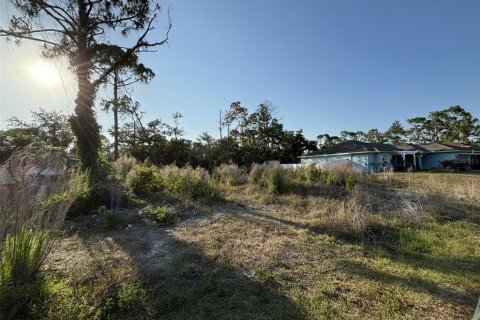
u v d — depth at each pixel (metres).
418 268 3.59
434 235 4.90
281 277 3.27
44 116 24.55
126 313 2.54
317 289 3.01
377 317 2.53
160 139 24.08
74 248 4.09
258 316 2.52
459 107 42.09
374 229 5.09
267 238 4.62
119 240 4.48
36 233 3.06
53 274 3.09
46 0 9.87
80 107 9.80
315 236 4.77
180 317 2.51
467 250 4.24
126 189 7.91
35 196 3.30
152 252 3.96
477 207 6.67
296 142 38.03
